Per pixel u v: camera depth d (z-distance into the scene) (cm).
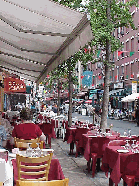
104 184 700
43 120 1709
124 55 3859
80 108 4894
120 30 3962
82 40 521
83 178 752
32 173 472
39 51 773
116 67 4162
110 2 1095
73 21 498
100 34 1011
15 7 519
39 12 511
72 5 1260
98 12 1061
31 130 669
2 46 908
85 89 5462
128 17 1184
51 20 528
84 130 1015
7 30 681
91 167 855
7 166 427
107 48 1098
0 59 1269
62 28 559
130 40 3650
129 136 876
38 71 1323
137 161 568
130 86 3644
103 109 1095
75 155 1066
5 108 2384
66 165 905
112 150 619
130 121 3020
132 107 3525
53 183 312
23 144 621
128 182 560
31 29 627
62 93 6012
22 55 980
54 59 852
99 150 783
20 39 729
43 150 557
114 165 590
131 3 1199
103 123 1090
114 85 3997
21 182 309
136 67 3509
